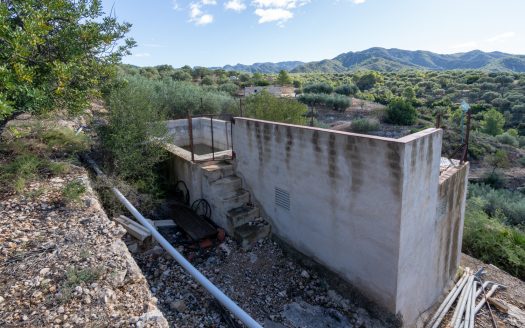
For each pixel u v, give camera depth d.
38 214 3.62
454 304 4.95
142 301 2.54
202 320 3.76
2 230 3.21
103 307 2.38
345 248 4.44
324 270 4.80
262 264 5.12
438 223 4.61
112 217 4.84
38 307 2.31
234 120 6.20
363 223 4.12
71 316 2.26
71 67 4.22
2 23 3.18
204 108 13.44
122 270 2.80
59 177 4.67
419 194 3.93
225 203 5.84
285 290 4.61
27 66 3.95
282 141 5.15
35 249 2.98
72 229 3.39
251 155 5.92
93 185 4.86
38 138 5.82
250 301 4.32
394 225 3.73
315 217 4.83
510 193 12.30
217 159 6.80
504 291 5.33
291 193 5.20
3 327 2.10
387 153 3.64
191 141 6.56
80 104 4.75
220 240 5.64
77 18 4.48
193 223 5.93
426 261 4.46
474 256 7.00
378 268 4.03
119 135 5.77
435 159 4.16
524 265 6.38
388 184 3.71
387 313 4.01
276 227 5.68
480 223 7.46
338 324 4.06
